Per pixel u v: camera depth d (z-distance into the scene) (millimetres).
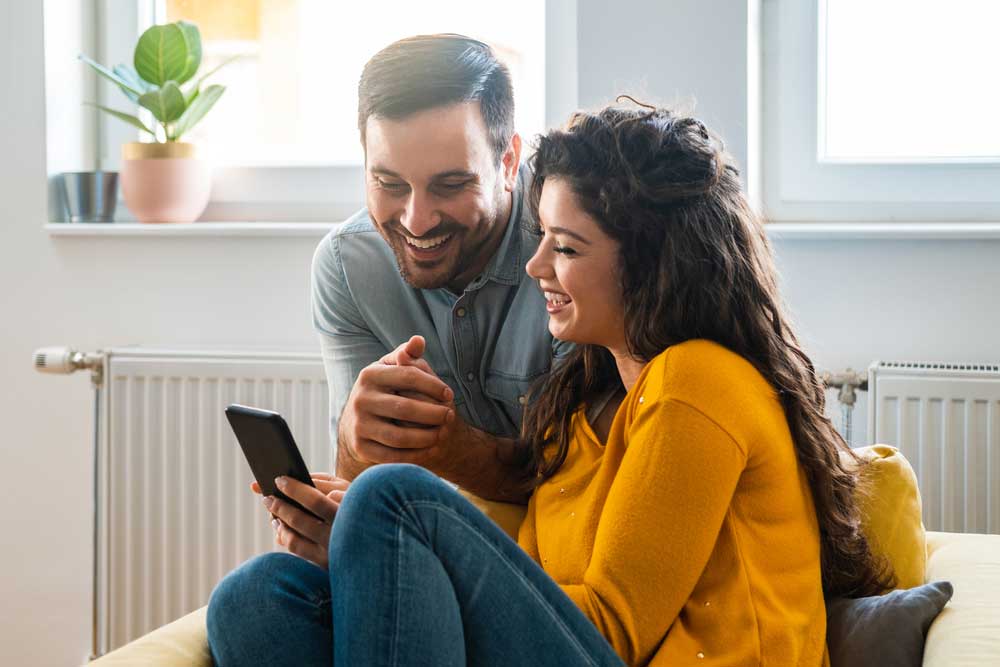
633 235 1384
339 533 1231
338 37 2455
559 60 2240
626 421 1370
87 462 2434
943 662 1280
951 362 2088
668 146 1401
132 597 2334
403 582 1199
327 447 2240
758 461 1312
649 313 1383
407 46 1597
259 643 1303
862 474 1528
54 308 2443
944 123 2229
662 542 1243
